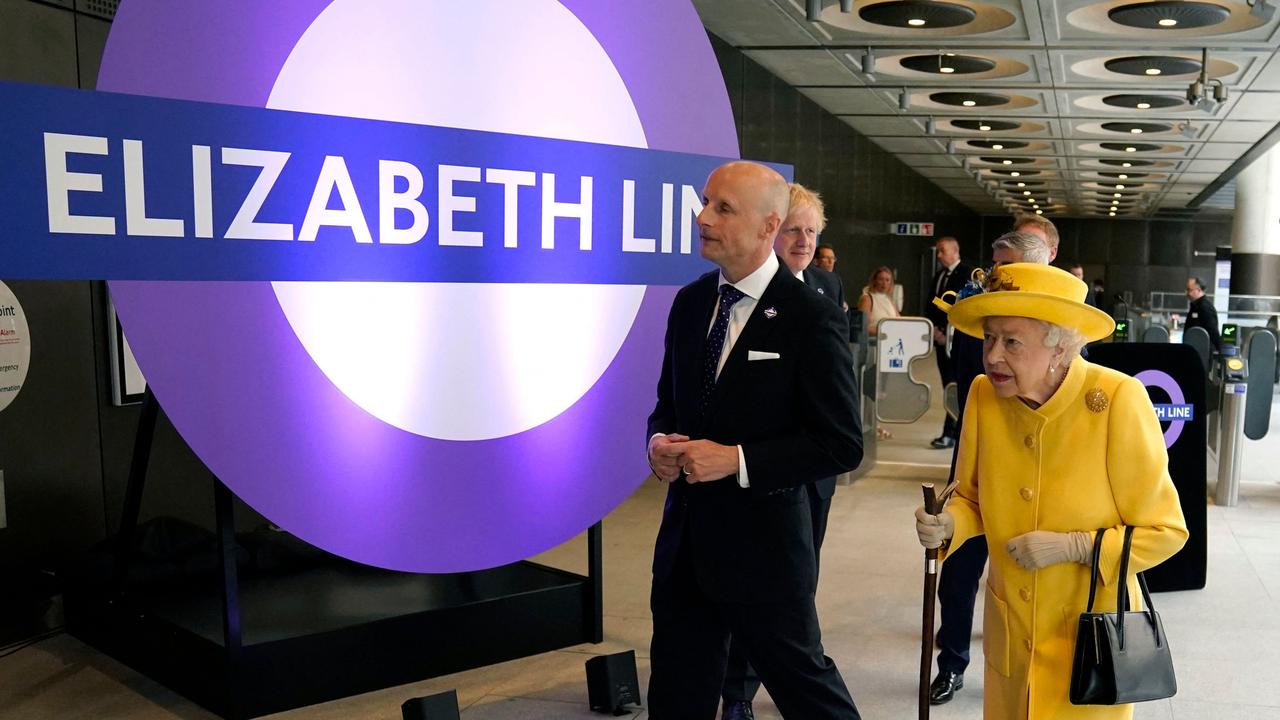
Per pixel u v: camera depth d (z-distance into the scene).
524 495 3.85
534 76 3.73
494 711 3.62
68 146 2.75
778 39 10.67
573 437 3.96
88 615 4.25
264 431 3.24
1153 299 23.62
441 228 3.52
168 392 3.03
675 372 2.73
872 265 19.55
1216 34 9.96
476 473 3.72
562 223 3.81
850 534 6.04
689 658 2.71
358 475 3.46
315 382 3.33
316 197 3.23
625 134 4.00
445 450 3.64
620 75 3.97
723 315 2.65
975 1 9.18
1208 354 11.30
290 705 3.57
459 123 3.55
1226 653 4.20
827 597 4.89
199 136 2.99
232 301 3.13
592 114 3.89
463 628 3.96
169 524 4.37
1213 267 41.44
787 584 2.56
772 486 2.49
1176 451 5.03
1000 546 2.20
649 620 4.56
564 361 3.90
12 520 4.56
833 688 2.62
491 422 3.73
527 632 4.12
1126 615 2.07
